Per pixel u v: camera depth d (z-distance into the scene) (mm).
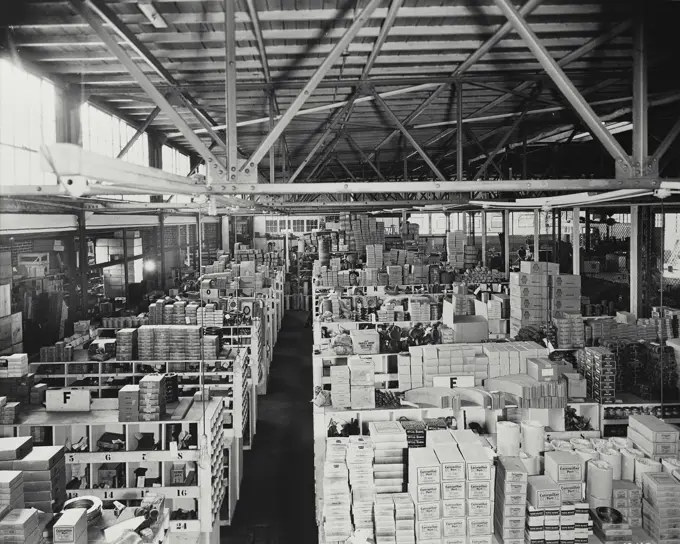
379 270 15297
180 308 11828
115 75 6379
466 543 5086
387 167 15047
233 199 6949
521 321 10172
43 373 9633
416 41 5262
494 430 6688
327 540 5328
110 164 2289
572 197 7316
